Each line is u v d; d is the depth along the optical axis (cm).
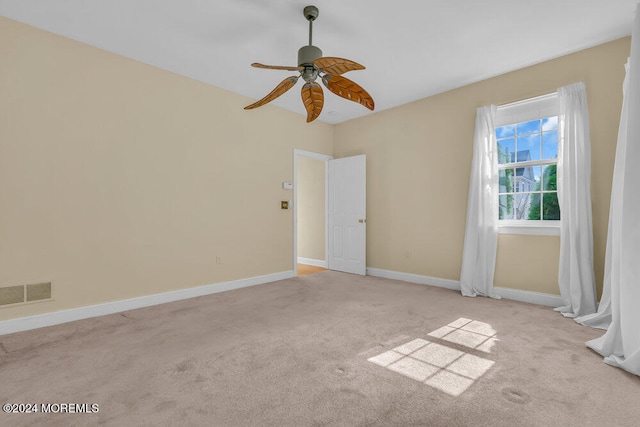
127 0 235
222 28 273
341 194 536
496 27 273
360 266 506
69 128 285
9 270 255
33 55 268
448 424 143
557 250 326
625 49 289
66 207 283
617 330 209
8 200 255
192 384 177
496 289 366
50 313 273
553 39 292
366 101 256
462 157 399
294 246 487
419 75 366
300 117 502
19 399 162
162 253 345
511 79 358
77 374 188
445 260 416
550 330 260
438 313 304
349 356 212
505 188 375
